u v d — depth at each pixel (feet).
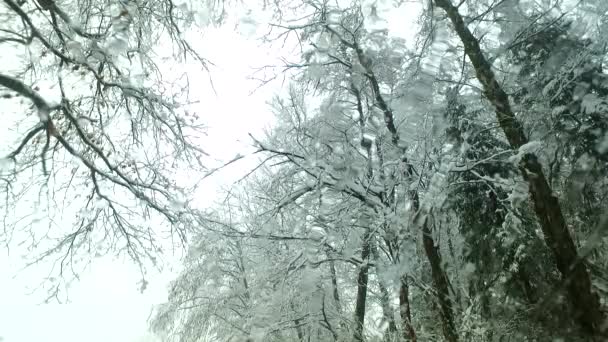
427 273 30.83
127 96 27.50
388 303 31.48
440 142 26.94
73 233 27.48
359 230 31.27
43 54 24.23
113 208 27.40
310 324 36.06
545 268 25.82
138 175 27.48
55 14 25.21
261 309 39.06
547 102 25.95
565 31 26.30
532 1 27.50
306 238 31.17
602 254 24.99
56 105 21.71
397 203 27.02
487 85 24.81
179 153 29.09
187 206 28.19
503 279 27.35
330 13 30.12
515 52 27.71
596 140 24.84
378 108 29.14
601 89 25.62
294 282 34.91
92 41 22.79
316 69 31.01
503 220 27.81
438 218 27.78
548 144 26.63
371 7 23.75
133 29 26.94
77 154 22.89
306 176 33.73
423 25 28.45
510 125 24.71
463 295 31.65
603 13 25.09
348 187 28.53
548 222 23.43
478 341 25.30
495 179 24.79
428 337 30.53
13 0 21.29
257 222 35.40
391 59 31.89
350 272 38.04
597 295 22.20
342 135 30.42
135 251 28.19
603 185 25.62
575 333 21.11
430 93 27.14
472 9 27.86
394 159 27.66
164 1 27.89
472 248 28.73
